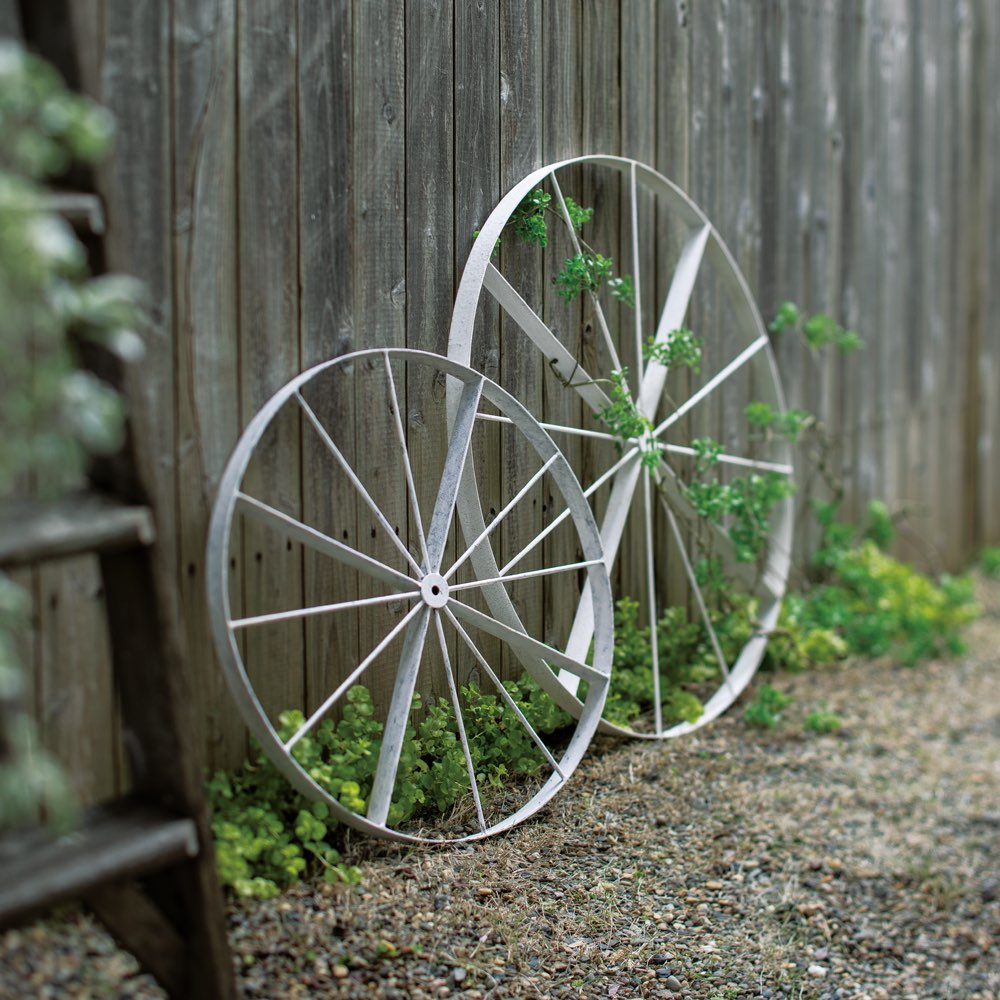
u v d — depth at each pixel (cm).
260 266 291
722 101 444
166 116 269
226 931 236
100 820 226
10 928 201
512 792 338
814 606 501
